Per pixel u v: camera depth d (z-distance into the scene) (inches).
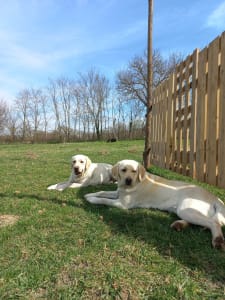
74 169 119.5
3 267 48.5
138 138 981.8
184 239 60.1
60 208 83.0
